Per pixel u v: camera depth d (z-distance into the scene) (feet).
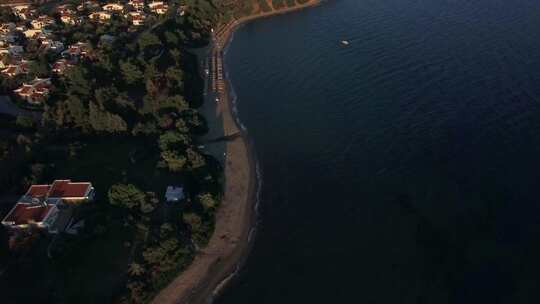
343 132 539.29
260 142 538.47
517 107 552.82
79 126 525.75
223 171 494.59
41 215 393.91
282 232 419.54
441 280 366.22
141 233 398.21
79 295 346.33
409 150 500.74
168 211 425.28
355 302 355.77
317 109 587.27
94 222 397.80
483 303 348.18
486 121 533.14
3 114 544.62
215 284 375.25
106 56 635.66
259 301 362.12
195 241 404.16
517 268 371.35
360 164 489.67
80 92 562.66
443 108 561.84
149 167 477.36
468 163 475.72
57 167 471.21
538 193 434.30
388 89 609.83
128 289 349.41
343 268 382.42
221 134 556.51
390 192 451.12
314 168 491.31
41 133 506.89
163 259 373.20
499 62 654.94
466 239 397.80
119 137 517.14
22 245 370.73
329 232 415.64
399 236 405.39
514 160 474.08
